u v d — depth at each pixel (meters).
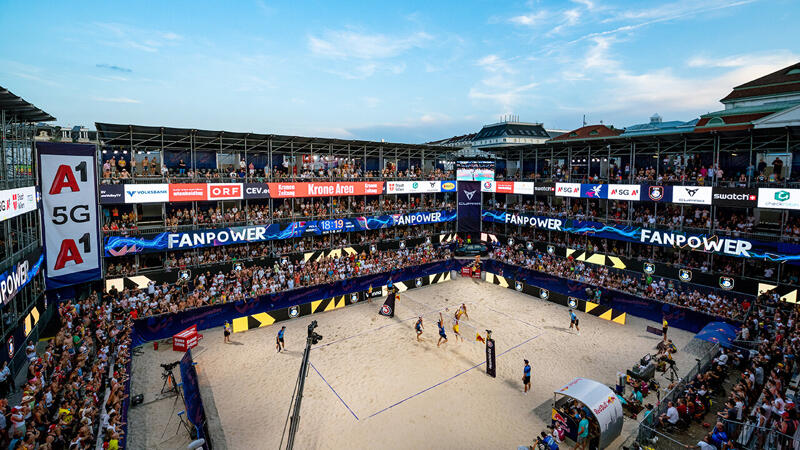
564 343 31.00
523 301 40.78
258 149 45.09
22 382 21.59
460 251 54.91
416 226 54.53
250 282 37.31
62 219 28.69
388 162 56.12
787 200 31.36
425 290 44.44
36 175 27.11
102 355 23.75
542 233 51.09
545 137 85.19
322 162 49.66
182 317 31.84
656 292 36.84
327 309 37.94
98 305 31.23
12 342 21.80
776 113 38.47
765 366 23.23
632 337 32.03
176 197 35.38
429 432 20.88
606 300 37.72
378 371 26.86
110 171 34.88
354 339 31.73
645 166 47.69
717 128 46.00
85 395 20.39
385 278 42.47
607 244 45.09
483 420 21.86
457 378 26.03
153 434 20.39
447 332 33.12
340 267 42.47
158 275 34.91
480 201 55.50
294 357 28.72
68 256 29.22
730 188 34.16
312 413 22.41
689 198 36.56
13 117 24.75
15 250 25.94
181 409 22.52
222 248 40.50
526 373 24.23
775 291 32.19
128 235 33.88
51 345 23.30
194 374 22.78
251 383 25.31
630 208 41.50
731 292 34.03
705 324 32.16
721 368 24.56
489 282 47.00
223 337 31.84
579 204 50.62
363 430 21.03
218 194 37.56
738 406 18.56
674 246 37.47
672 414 19.77
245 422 21.56
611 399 19.78
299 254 42.66
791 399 18.34
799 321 27.11
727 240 34.25
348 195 46.56
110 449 16.98
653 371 24.92
